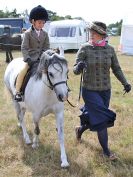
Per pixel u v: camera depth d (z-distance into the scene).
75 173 5.30
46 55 5.12
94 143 6.42
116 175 5.23
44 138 6.68
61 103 5.52
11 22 34.31
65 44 27.70
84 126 6.23
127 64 19.33
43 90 5.38
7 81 7.00
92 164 5.54
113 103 9.55
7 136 6.87
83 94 5.66
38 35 5.93
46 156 5.91
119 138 6.73
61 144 5.57
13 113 8.49
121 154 5.95
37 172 5.37
